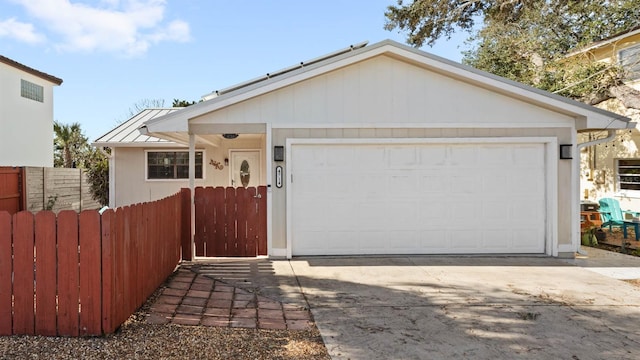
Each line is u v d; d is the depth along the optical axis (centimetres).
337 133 795
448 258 794
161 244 588
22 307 399
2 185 1088
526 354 388
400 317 482
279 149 786
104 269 397
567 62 1311
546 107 812
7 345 376
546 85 1344
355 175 806
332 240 806
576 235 818
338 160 804
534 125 814
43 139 1800
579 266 738
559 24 1419
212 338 410
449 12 1642
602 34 1316
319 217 804
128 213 445
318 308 511
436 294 569
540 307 519
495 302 537
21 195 1159
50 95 1850
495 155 819
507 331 442
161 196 1296
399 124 800
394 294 568
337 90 793
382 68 797
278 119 786
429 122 803
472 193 819
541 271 701
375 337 424
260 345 398
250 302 529
